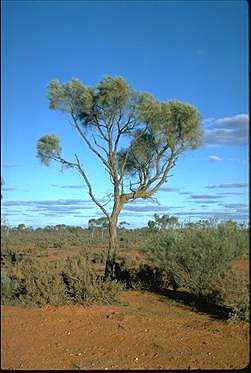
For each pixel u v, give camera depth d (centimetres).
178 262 1334
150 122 2159
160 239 1414
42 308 1177
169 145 2184
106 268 1636
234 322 1001
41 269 1378
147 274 1518
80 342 904
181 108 2198
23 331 977
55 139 2186
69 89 2125
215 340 897
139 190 2102
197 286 1258
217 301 1186
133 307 1188
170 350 845
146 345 877
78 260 1533
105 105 2084
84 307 1174
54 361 800
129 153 2233
